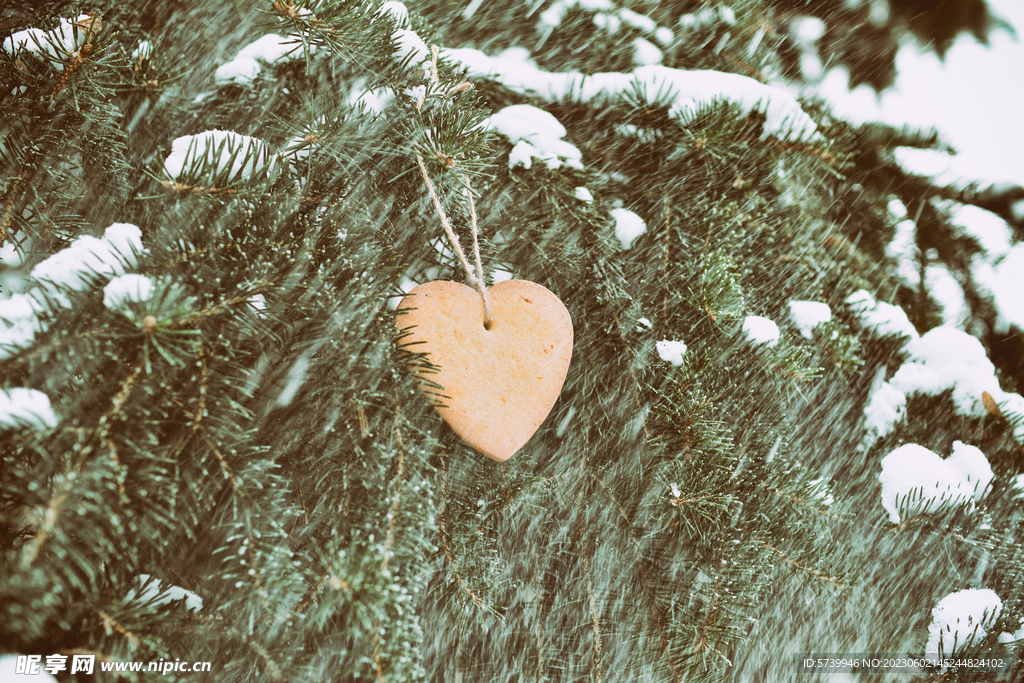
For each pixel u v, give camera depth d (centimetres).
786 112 76
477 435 69
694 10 81
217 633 65
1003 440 79
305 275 67
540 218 74
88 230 70
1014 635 75
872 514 78
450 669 73
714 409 74
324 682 68
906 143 86
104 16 70
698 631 71
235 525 63
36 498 62
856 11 84
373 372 67
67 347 63
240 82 72
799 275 80
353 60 69
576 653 73
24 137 68
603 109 77
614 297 74
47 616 61
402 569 65
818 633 79
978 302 89
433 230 72
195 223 66
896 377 81
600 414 74
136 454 62
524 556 74
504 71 77
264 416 67
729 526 72
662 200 77
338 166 70
